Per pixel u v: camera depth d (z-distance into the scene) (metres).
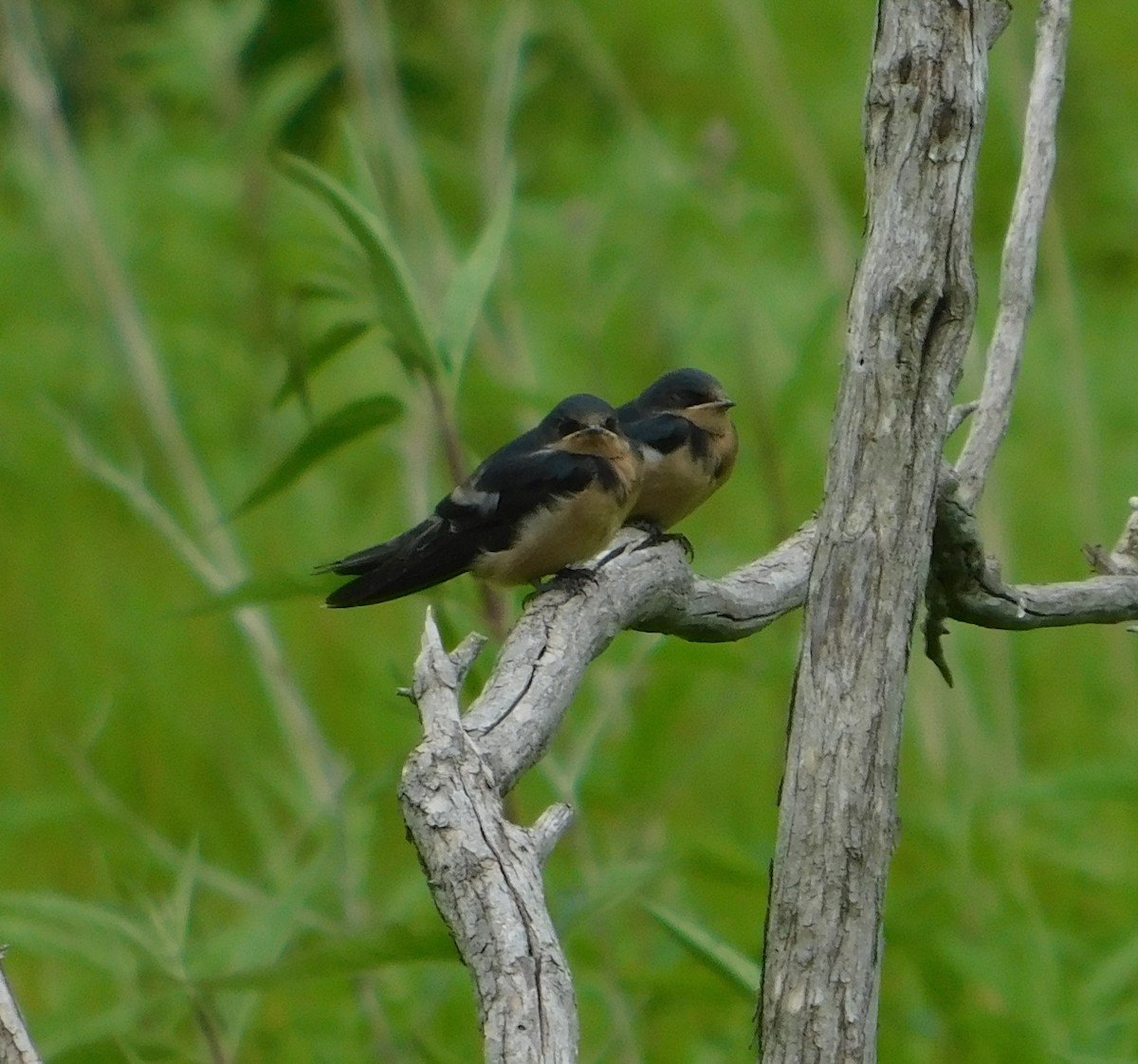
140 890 8.81
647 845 9.21
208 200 15.94
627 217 15.80
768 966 4.22
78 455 9.70
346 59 12.69
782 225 18.20
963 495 6.72
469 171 14.48
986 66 4.46
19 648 14.02
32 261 17.33
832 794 4.23
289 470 7.57
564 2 16.67
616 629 5.34
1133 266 20.94
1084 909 10.84
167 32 15.95
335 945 5.58
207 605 7.38
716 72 21.66
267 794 11.75
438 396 7.72
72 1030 8.51
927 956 8.51
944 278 4.39
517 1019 3.55
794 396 9.29
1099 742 12.51
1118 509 15.98
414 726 10.52
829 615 4.33
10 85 13.35
